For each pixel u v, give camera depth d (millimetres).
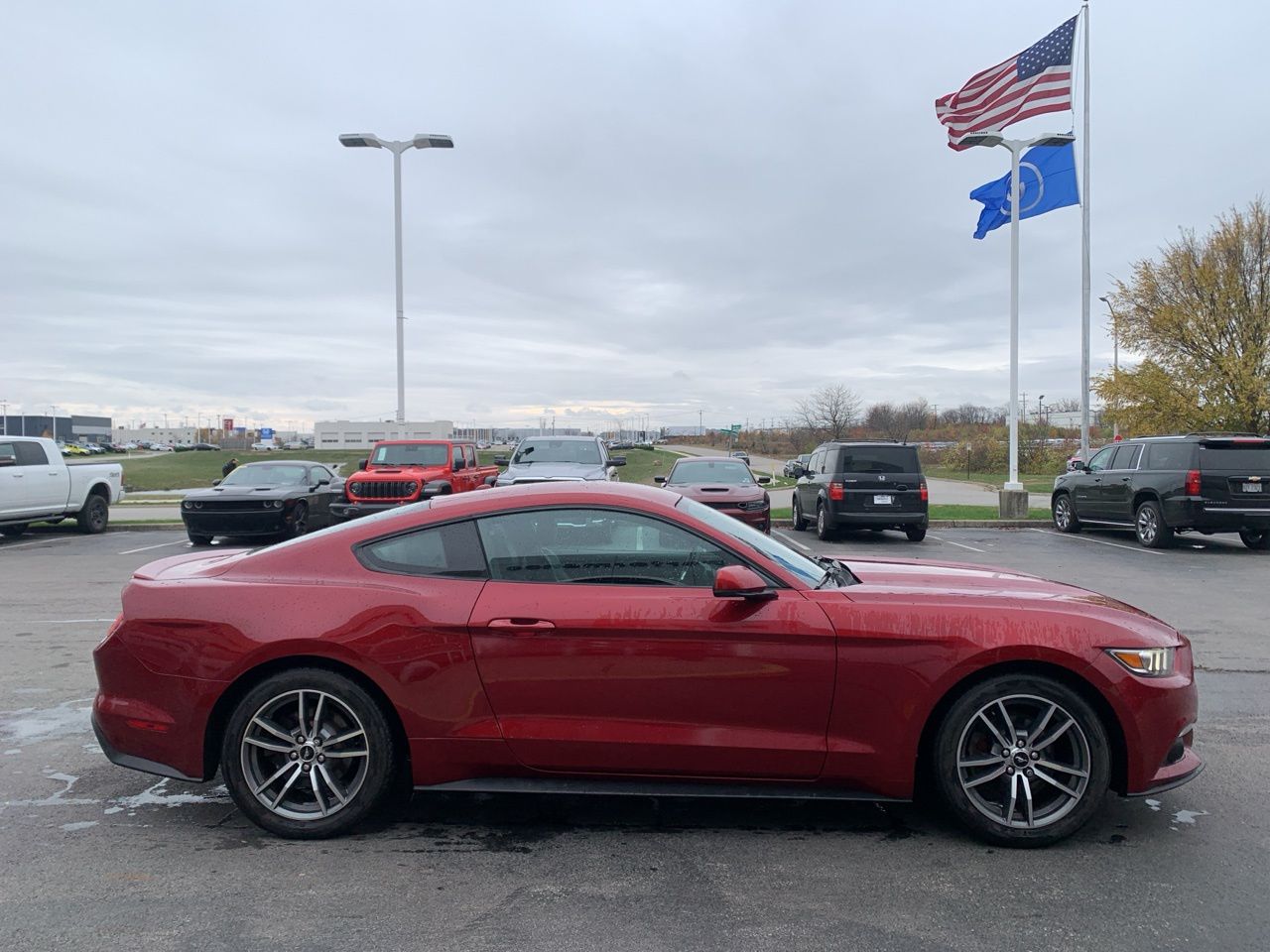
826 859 3668
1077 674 3697
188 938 3043
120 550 15039
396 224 25469
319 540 3998
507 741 3721
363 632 3725
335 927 3121
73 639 7816
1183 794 4340
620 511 3930
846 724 3695
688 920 3172
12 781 4523
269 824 3814
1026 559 13266
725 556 3869
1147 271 29109
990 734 3805
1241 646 7559
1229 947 2988
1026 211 21391
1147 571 12047
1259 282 27844
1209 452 13781
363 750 3801
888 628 3660
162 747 3826
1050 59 19969
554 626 3688
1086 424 22172
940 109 21375
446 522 3955
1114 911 3229
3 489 15664
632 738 3697
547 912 3229
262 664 3791
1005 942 3025
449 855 3703
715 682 3688
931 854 3715
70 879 3477
